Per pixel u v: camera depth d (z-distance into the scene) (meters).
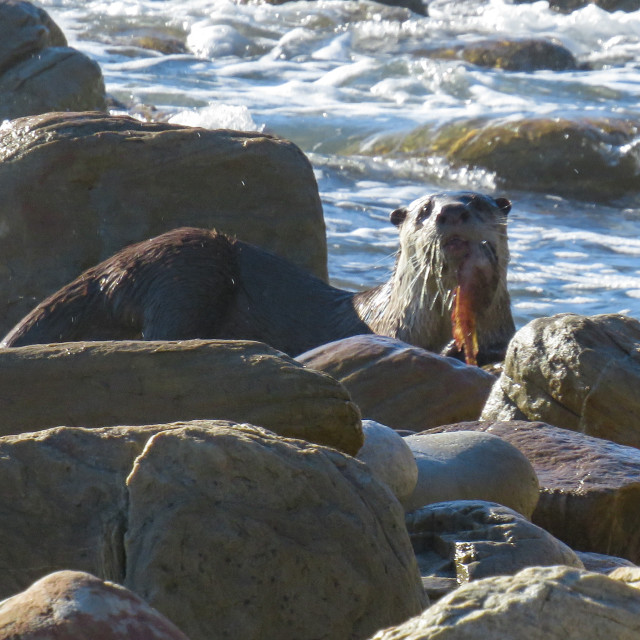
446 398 21.28
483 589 8.05
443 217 27.47
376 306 30.34
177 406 14.40
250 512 10.30
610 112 69.50
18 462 10.81
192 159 32.09
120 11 102.25
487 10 109.12
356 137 65.12
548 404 20.97
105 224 31.61
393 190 56.50
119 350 15.06
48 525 10.53
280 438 11.21
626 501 17.30
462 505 14.41
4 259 31.47
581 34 102.44
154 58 86.56
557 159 59.50
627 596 8.00
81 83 47.31
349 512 10.63
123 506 10.45
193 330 28.39
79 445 10.94
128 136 31.92
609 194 58.66
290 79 83.06
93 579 7.80
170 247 29.19
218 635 9.87
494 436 17.03
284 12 104.50
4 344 28.53
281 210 32.78
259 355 14.72
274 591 10.09
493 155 60.25
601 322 21.66
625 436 20.34
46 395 14.84
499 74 83.50
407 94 77.62
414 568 10.94
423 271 28.78
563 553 13.82
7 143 31.89
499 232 28.53
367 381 21.17
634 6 108.62
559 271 42.53
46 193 31.28
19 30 46.91
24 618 7.49
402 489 14.99
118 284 28.70
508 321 29.78
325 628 10.12
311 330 30.06
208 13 103.94
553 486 17.33
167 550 10.00
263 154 32.59
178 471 10.40
